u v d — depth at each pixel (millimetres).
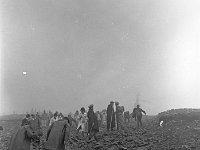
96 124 18156
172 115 22422
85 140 17625
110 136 19000
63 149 8961
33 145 14578
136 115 25609
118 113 23047
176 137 16219
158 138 16500
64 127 9055
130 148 13977
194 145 13633
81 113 20750
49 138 8875
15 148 8695
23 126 9016
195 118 21281
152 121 29406
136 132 20438
